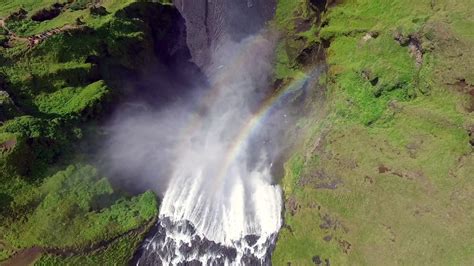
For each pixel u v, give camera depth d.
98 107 37.47
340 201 31.91
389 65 34.56
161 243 35.12
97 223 33.69
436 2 33.97
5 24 42.16
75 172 34.56
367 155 32.41
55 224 32.75
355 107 35.09
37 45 39.22
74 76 39.00
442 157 29.95
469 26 31.56
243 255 34.34
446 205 28.56
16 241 31.98
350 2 39.59
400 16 35.59
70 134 35.78
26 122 34.31
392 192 30.41
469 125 29.53
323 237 31.69
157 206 35.91
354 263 29.69
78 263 32.88
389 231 29.39
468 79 30.84
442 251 27.34
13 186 32.78
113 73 41.19
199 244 35.03
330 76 38.12
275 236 34.34
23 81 37.56
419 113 31.91
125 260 34.50
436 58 32.31
